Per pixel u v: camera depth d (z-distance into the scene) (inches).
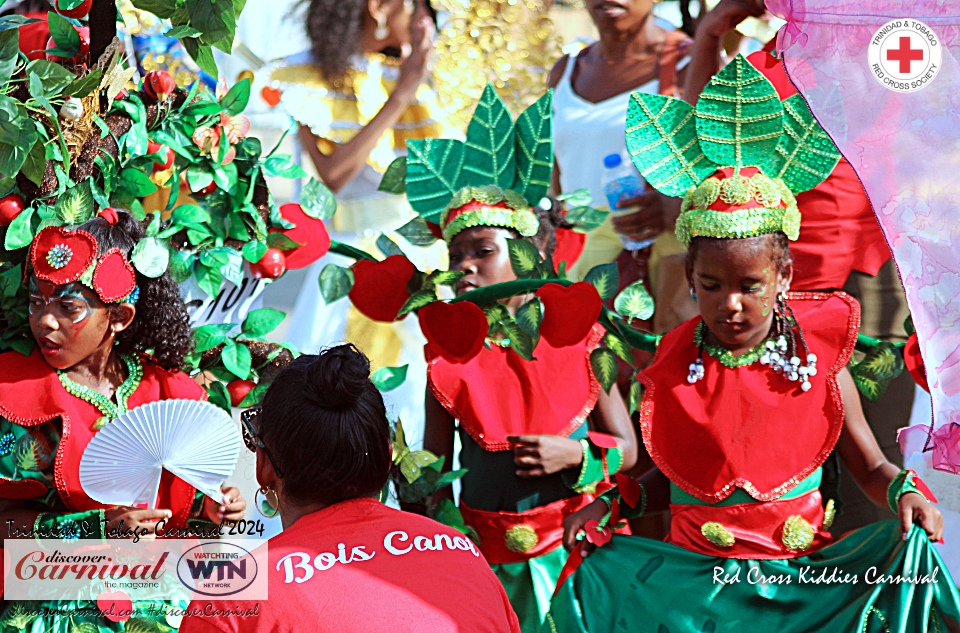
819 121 148.2
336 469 109.6
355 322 237.9
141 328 145.9
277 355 166.2
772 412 152.4
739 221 146.8
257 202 169.9
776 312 154.9
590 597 157.2
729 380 154.6
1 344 142.0
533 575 165.6
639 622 153.3
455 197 175.8
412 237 182.7
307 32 257.9
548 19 266.4
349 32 252.2
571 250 187.6
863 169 149.8
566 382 169.6
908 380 184.5
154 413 134.7
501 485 168.2
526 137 177.0
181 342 149.4
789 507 151.3
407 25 255.9
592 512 160.4
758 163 155.6
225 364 159.8
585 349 171.3
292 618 103.1
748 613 149.3
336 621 102.5
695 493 154.3
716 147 156.1
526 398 169.3
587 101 241.1
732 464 152.6
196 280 162.2
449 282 172.7
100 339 139.6
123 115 153.9
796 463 151.7
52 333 136.0
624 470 177.0
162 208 191.8
